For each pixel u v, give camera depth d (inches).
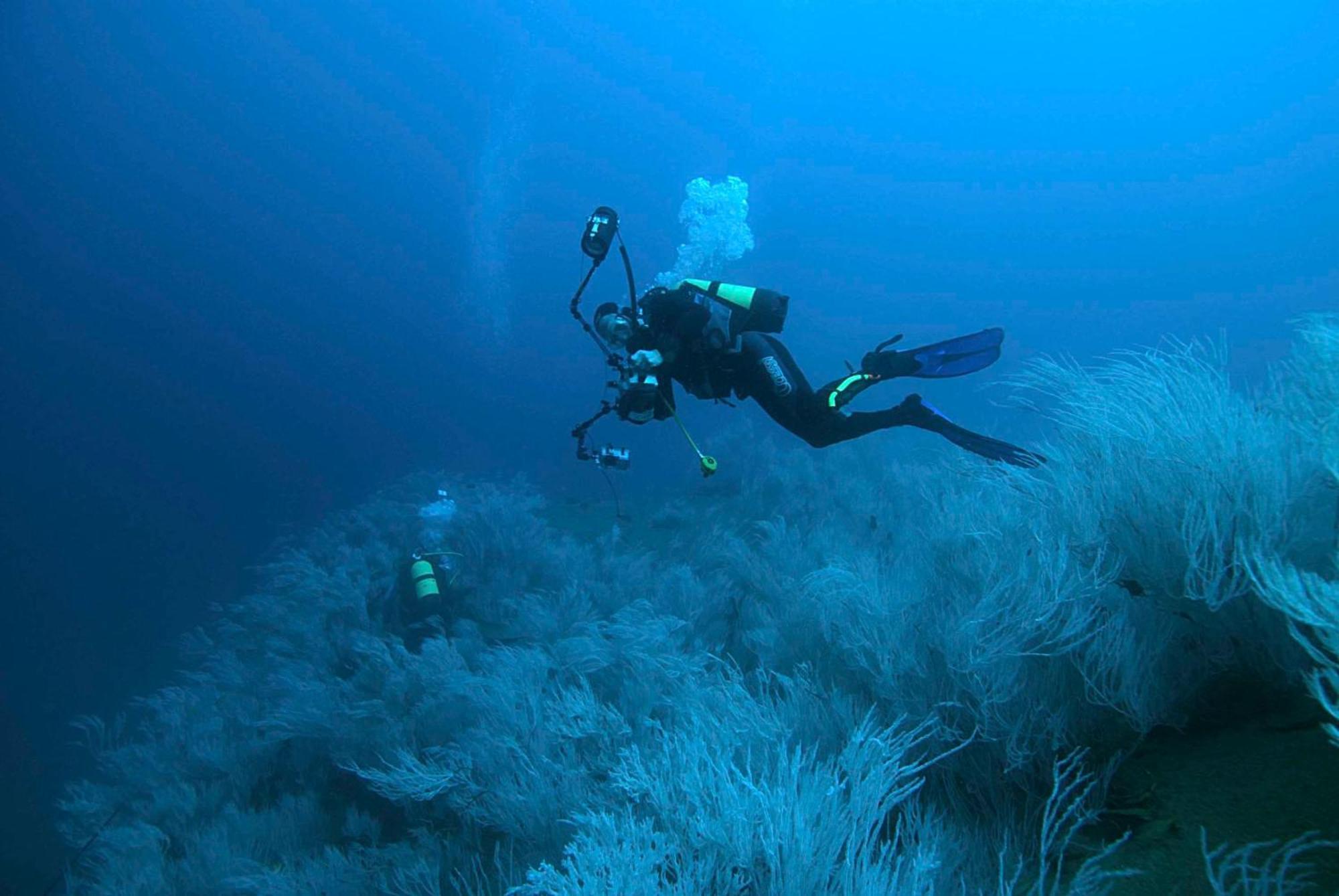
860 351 1819.6
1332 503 90.4
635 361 136.3
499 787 148.9
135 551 1285.7
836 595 144.1
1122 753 89.7
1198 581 91.4
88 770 551.5
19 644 926.4
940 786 103.7
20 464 2185.0
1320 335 101.0
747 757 103.7
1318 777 71.4
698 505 445.4
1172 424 104.2
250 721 260.2
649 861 85.6
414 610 287.4
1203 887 64.8
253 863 176.6
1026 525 120.6
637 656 185.6
